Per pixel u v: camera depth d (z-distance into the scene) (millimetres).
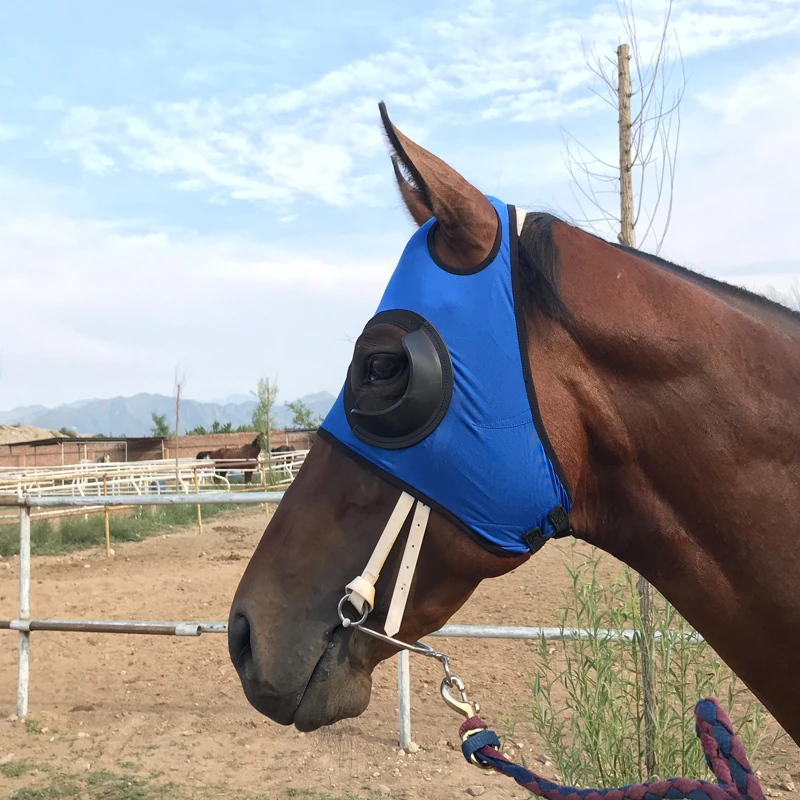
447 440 1354
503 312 1376
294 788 3900
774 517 1404
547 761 4004
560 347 1416
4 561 10039
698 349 1425
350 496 1439
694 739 2928
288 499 1528
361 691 1459
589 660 3119
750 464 1413
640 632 3111
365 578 1396
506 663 5645
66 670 5801
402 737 4332
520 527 1390
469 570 1408
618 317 1422
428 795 3793
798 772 3838
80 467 18500
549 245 1445
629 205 3979
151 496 4492
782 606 1408
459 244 1409
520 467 1357
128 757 4309
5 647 6379
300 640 1430
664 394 1423
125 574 9070
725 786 1186
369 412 1396
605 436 1438
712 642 1509
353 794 3824
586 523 1507
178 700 5188
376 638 1462
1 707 5062
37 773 4094
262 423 26688
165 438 32812
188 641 6527
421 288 1404
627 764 3033
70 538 11680
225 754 4336
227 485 18250
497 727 4434
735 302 1571
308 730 1432
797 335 1509
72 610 7172
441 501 1381
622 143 3986
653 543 1479
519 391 1360
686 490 1433
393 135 1347
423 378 1340
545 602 6930
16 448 30750
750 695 3943
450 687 1498
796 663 1430
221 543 11664
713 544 1438
